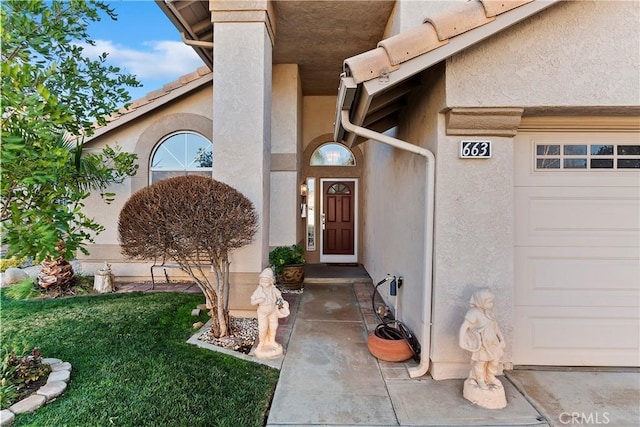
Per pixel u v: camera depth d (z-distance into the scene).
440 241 3.90
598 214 4.11
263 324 4.39
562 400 3.42
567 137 4.10
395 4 5.91
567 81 3.70
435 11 5.48
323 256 11.04
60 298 7.10
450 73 3.68
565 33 3.69
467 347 3.43
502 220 3.89
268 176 6.12
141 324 5.35
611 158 4.11
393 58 3.31
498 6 3.32
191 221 4.16
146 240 4.12
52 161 2.98
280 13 6.33
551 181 4.10
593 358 4.10
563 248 4.11
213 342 4.72
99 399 3.30
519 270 4.12
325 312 6.20
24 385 3.41
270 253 7.98
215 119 5.71
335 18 6.46
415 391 3.60
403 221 5.32
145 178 9.09
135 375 3.77
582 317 4.11
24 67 2.89
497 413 3.21
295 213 8.70
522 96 3.70
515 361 4.14
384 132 6.14
